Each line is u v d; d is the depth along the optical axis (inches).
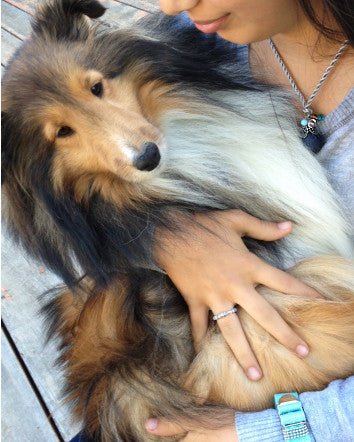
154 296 22.5
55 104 20.1
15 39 35.9
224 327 20.9
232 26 18.0
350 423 18.3
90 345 22.3
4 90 20.6
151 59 21.9
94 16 21.8
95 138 20.1
